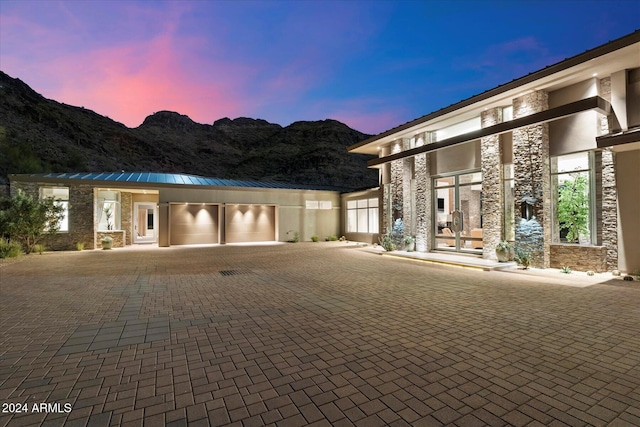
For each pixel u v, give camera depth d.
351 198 26.66
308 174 89.00
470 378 3.74
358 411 3.08
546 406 3.17
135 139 83.62
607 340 4.91
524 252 11.73
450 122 15.73
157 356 4.42
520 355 4.39
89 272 11.54
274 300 7.50
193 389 3.52
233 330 5.47
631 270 9.82
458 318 6.05
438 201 17.25
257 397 3.35
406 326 5.62
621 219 10.02
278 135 117.69
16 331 5.44
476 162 14.23
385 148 20.53
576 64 9.85
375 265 13.10
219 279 10.16
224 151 104.69
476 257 14.05
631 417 2.98
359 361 4.22
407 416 3.00
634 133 8.43
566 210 11.48
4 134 36.75
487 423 2.89
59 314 6.43
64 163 43.16
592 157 10.76
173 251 18.83
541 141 11.51
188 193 22.42
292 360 4.27
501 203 13.05
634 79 10.02
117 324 5.81
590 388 3.51
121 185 20.34
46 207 17.66
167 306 7.01
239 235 24.66
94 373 3.92
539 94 11.82
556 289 8.45
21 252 16.94
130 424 2.88
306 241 26.55
